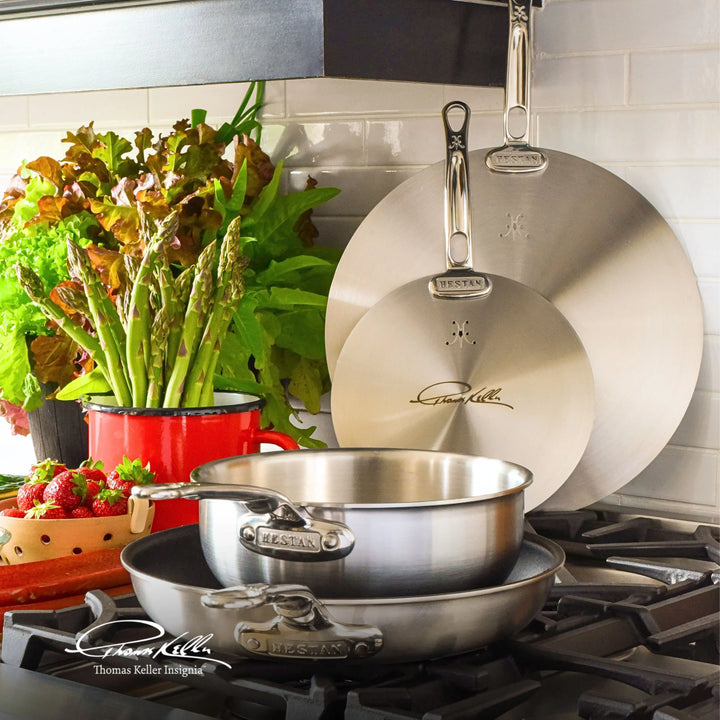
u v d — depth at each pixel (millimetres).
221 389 1516
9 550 1304
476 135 1556
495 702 843
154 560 1039
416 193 1475
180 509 1371
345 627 838
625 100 1447
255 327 1482
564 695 944
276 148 1741
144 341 1385
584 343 1433
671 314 1404
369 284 1504
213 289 1422
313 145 1702
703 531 1339
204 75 1282
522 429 1388
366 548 852
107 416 1385
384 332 1417
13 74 1477
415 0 1296
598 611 1058
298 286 1596
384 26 1253
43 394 1614
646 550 1289
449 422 1412
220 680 884
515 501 931
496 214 1441
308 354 1576
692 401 1443
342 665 869
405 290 1406
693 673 964
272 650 852
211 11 1264
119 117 1922
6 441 2100
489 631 880
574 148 1486
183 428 1355
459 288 1389
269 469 1070
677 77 1411
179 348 1386
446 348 1403
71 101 1982
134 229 1524
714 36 1384
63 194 1639
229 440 1384
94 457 1414
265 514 860
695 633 1011
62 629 1030
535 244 1435
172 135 1605
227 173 1591
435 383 1410
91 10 1372
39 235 1620
